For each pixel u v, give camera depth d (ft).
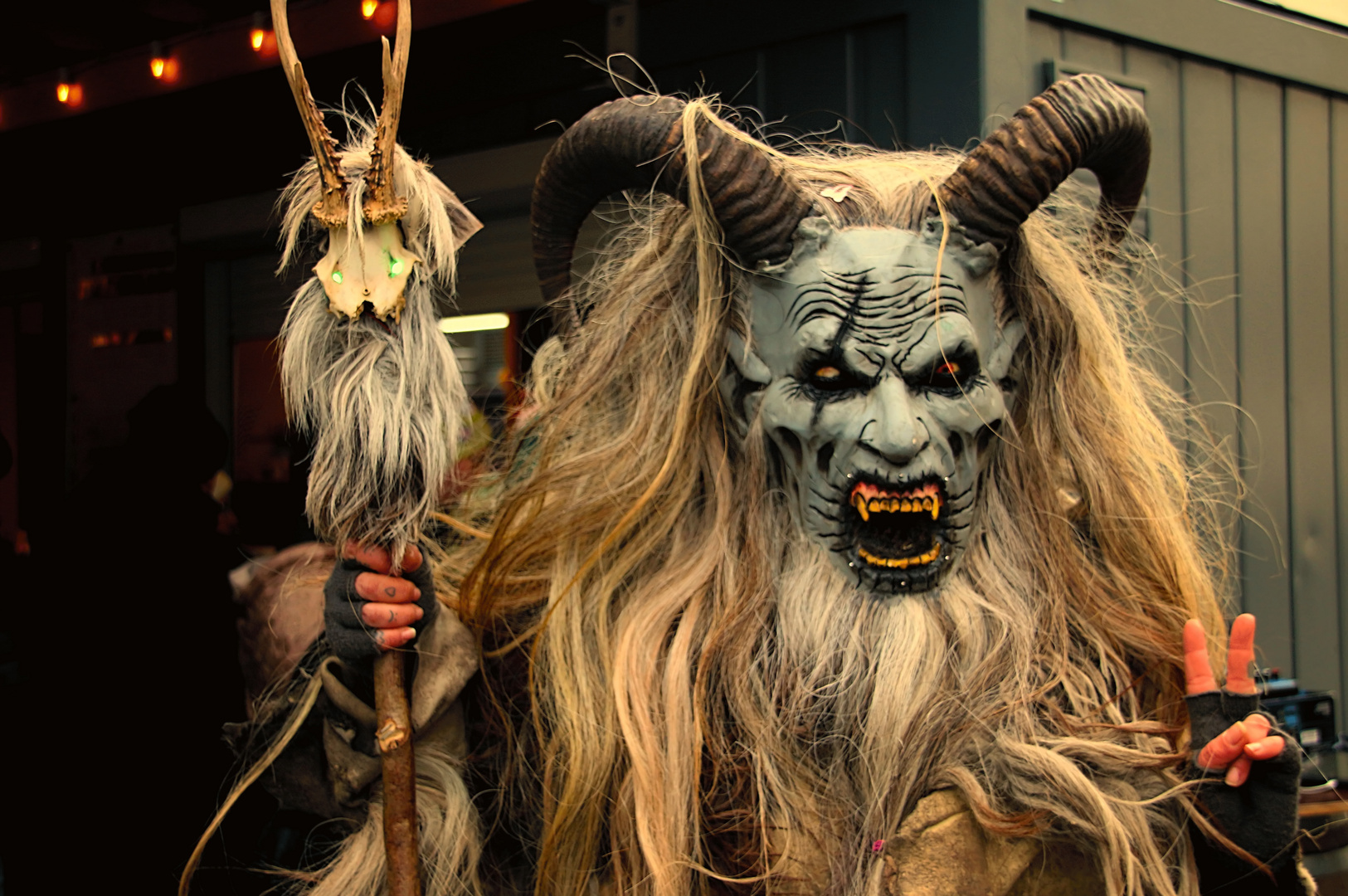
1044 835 3.72
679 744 3.87
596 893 3.91
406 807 3.57
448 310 7.77
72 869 6.01
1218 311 6.77
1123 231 4.57
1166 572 4.24
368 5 6.95
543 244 4.51
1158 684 4.09
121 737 5.93
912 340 3.71
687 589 4.15
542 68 6.67
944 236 3.71
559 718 4.04
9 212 9.41
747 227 3.85
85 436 9.35
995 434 4.00
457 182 7.11
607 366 4.51
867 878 3.67
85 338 9.32
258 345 8.85
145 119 8.23
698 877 3.80
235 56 7.42
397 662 3.60
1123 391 4.50
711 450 4.31
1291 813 3.43
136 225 8.86
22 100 8.50
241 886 4.68
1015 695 3.88
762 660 4.08
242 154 7.93
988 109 5.29
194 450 6.08
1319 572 7.33
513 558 4.26
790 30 5.89
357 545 3.56
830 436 3.82
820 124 5.85
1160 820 3.74
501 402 7.37
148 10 7.07
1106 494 4.27
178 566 5.98
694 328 4.37
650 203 4.76
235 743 4.16
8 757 6.06
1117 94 3.95
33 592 6.16
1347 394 7.52
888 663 3.90
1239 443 6.89
